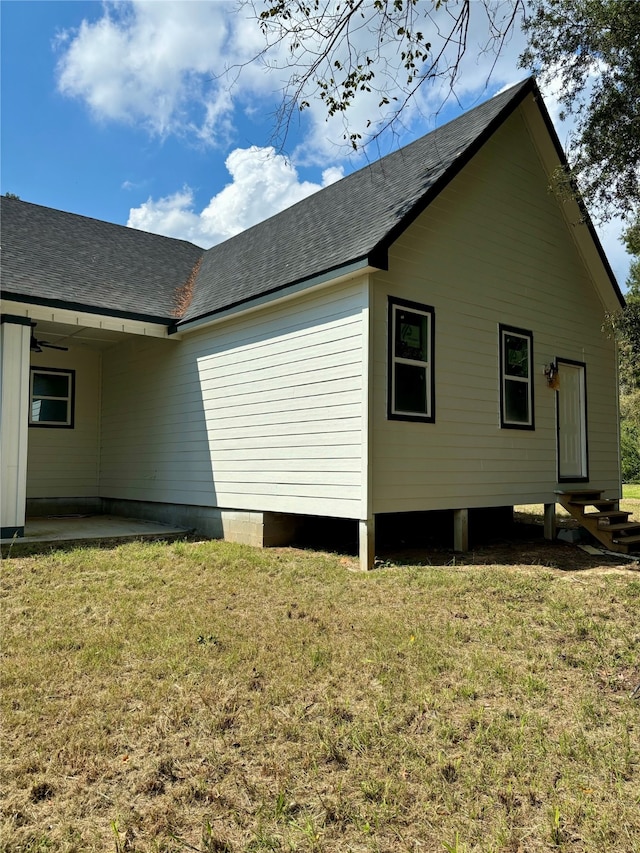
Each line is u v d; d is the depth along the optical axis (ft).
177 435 35.94
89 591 19.53
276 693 11.84
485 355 29.55
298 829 7.93
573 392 35.81
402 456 25.04
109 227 45.80
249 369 30.22
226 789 8.83
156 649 14.21
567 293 35.65
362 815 8.23
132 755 9.73
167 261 44.32
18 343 29.07
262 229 41.39
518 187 32.37
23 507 28.81
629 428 90.89
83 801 8.54
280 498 27.91
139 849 7.54
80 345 42.98
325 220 32.24
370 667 13.28
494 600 18.86
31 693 11.85
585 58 28.89
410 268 25.88
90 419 44.32
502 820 8.15
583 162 30.99
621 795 8.77
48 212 43.29
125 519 39.37
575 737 10.39
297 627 16.01
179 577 21.62
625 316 35.19
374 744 10.05
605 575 22.86
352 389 24.27
